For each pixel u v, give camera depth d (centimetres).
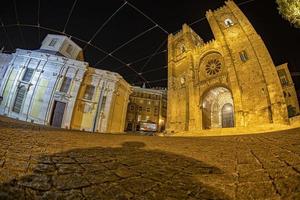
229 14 3428
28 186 219
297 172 307
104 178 275
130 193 234
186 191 253
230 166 384
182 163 400
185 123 3222
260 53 2758
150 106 5381
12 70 2919
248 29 3036
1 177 226
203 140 869
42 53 2930
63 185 235
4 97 2773
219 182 292
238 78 2873
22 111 2689
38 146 421
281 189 254
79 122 2820
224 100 3394
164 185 270
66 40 3344
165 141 784
